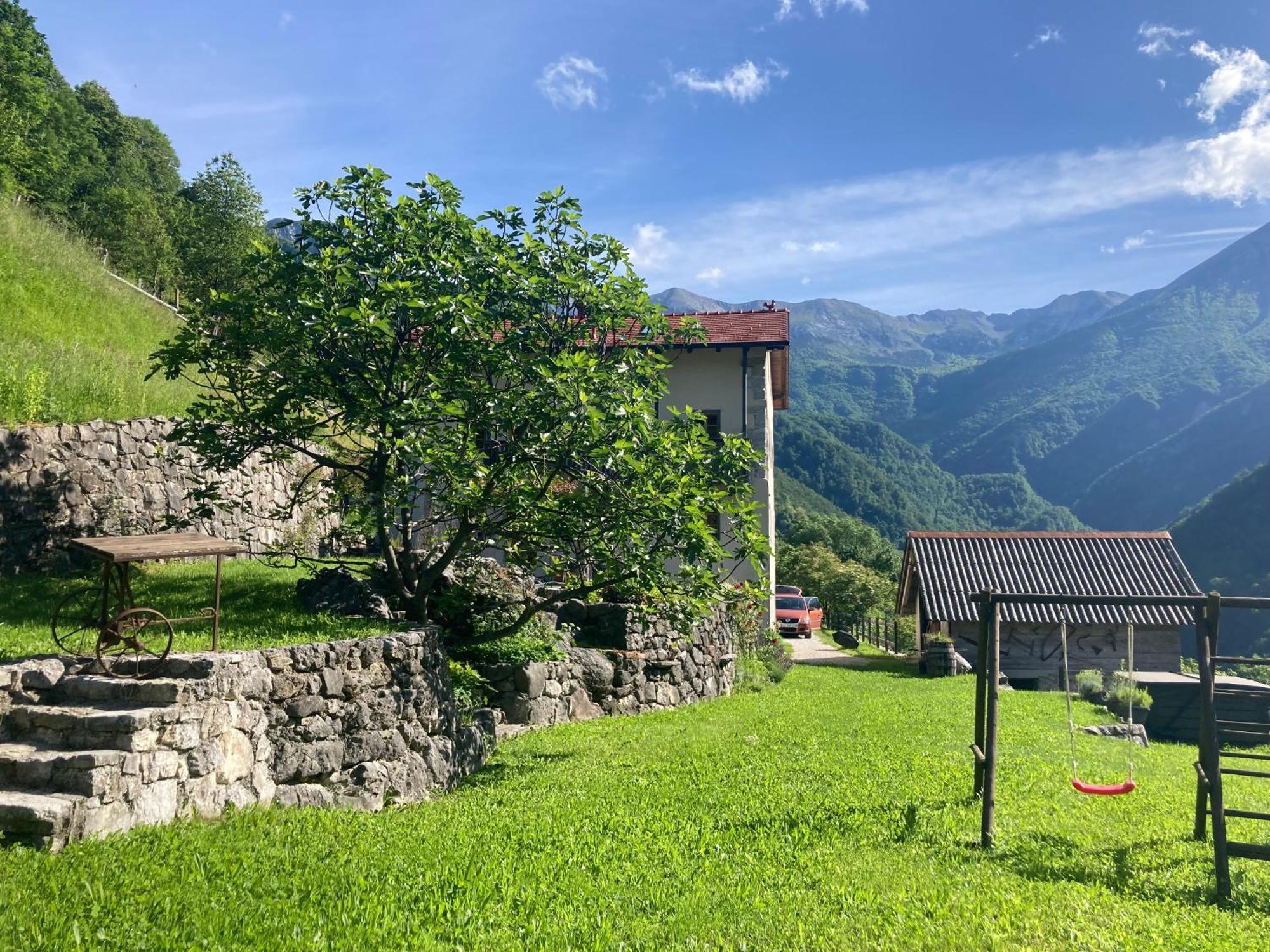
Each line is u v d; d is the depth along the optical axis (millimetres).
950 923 5035
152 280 37312
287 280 10406
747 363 21984
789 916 5125
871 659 26531
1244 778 11133
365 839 6059
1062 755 10906
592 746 10609
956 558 25453
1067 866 6316
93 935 4109
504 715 11695
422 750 8688
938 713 14094
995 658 7062
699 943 4703
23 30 49812
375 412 9703
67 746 5734
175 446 14422
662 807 7637
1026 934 4898
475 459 9914
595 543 10398
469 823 6949
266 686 7016
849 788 8453
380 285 9828
